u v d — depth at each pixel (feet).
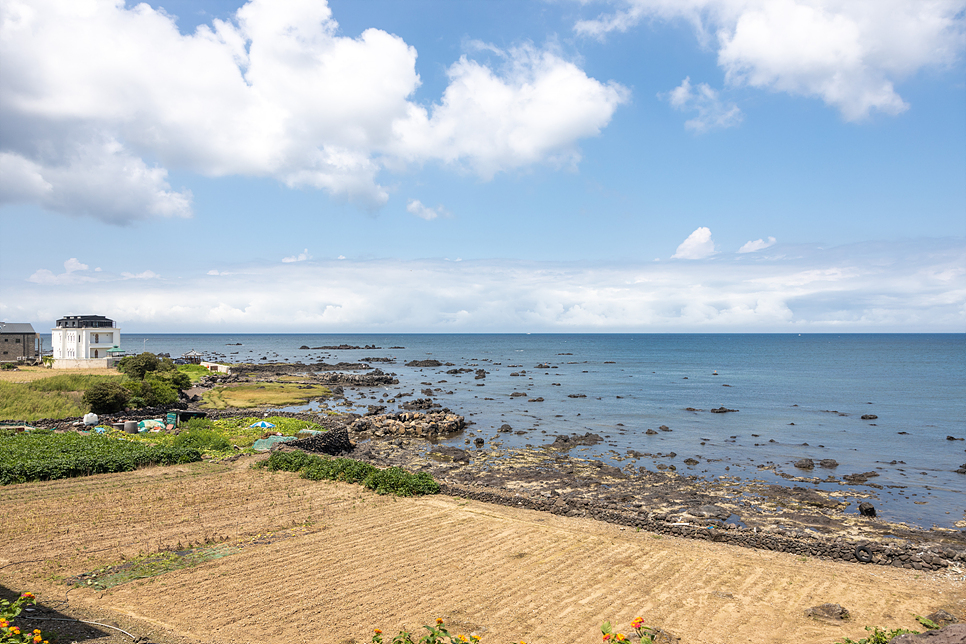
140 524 81.97
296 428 179.22
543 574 68.33
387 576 66.03
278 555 71.82
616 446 177.78
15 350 386.11
